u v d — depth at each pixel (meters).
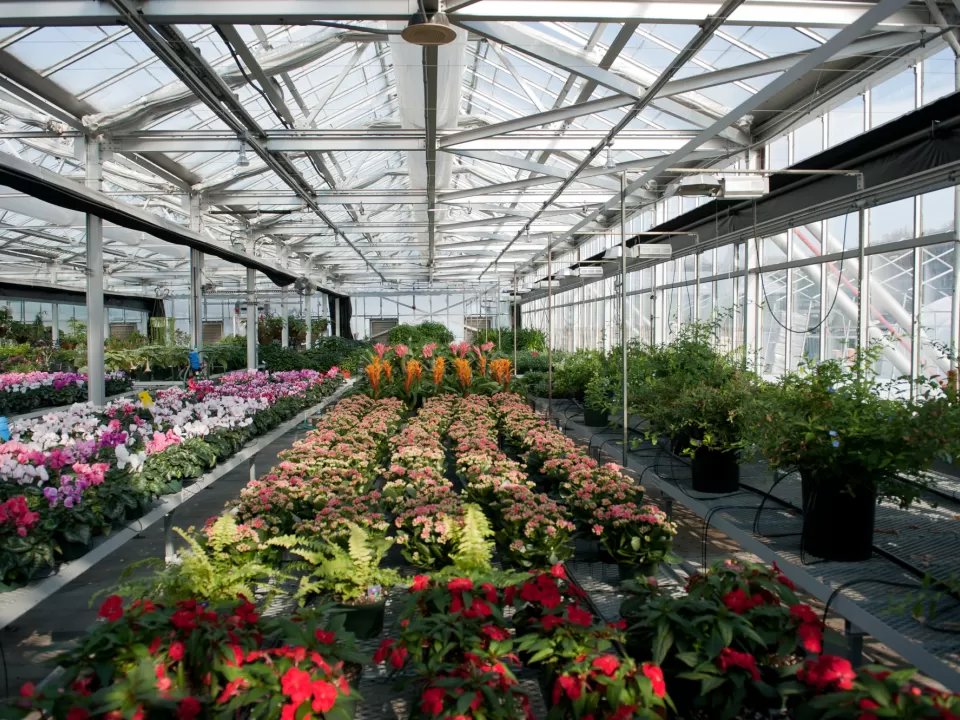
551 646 2.50
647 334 13.38
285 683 2.11
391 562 4.73
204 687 2.35
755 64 6.27
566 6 5.11
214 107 6.70
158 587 2.84
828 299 7.18
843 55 5.72
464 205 14.10
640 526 4.06
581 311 20.28
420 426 7.29
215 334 33.84
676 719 2.59
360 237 18.80
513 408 8.56
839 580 3.15
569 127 9.55
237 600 2.73
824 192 5.70
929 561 3.31
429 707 2.24
